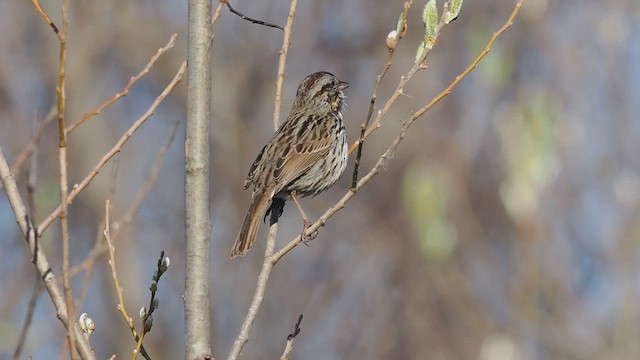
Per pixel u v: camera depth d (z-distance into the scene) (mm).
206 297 6609
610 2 15039
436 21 6949
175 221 18234
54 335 14586
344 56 19453
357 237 18156
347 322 17562
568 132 13438
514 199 11891
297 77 19453
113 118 19031
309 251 18109
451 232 13102
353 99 19141
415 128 18359
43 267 6453
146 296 17547
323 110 10250
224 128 18984
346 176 18656
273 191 9523
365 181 7199
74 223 17828
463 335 16344
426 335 16766
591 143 13727
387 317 17484
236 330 17062
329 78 10445
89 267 7148
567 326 12469
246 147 18922
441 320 16844
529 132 11742
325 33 19562
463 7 18609
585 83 14469
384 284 17609
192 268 6621
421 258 17406
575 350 12352
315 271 18016
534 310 12547
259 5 19469
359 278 17875
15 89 18688
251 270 17500
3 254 16328
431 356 16531
